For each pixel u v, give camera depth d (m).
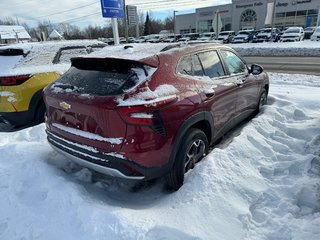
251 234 2.42
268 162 3.52
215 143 4.27
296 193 2.90
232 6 52.22
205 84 3.42
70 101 2.86
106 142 2.64
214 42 4.16
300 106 5.63
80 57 3.13
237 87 4.12
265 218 2.61
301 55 19.05
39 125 5.06
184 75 3.18
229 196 2.80
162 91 2.78
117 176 2.71
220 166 3.17
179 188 3.04
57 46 5.84
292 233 2.39
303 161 3.47
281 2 47.00
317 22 44.59
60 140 3.10
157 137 2.69
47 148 4.05
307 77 10.18
